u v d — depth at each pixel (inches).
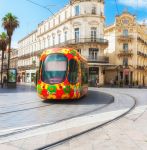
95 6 1809.8
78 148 230.7
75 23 1838.1
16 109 489.7
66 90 582.9
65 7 1955.0
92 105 570.3
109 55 2153.1
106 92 1061.1
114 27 2091.5
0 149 225.1
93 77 1806.1
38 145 238.4
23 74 2869.1
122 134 287.0
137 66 2082.9
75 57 616.7
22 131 298.8
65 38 1962.4
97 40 1776.6
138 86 1856.5
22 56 2967.5
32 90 1169.4
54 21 2159.2
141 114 440.8
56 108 512.1
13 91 1082.1
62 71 592.1
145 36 2404.0
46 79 594.9
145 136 277.4
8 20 1553.9
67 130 305.0
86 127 323.0
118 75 2053.4
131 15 2085.4
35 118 390.3
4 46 1950.1
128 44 2091.5
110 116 413.1
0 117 397.4
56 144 243.1
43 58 615.8
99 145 240.8
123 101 667.4
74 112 457.7
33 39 2659.9
